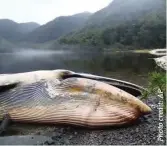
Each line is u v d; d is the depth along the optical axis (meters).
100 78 5.71
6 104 5.19
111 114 4.52
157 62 19.50
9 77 5.39
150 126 4.57
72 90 4.92
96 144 4.07
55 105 4.83
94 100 4.71
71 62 24.84
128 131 4.45
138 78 11.49
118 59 28.41
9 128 4.89
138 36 60.75
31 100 5.06
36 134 4.57
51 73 5.35
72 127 4.71
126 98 4.64
